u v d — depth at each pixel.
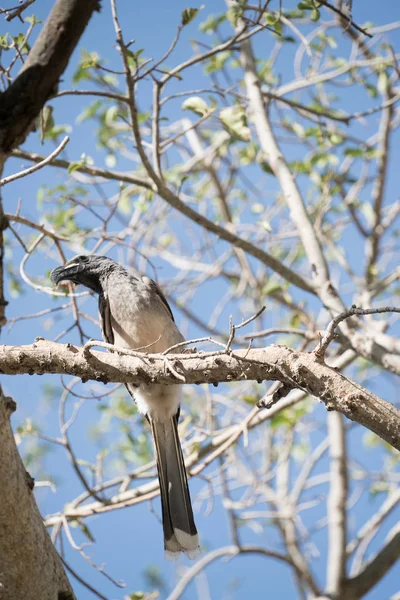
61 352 6.51
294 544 13.22
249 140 10.07
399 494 13.15
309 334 9.63
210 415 11.27
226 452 11.86
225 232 10.20
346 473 13.02
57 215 12.06
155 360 6.43
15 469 5.88
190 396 12.96
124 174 10.30
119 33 8.90
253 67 11.67
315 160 12.08
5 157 5.04
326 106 13.44
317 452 13.80
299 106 11.43
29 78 4.86
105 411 12.31
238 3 9.70
